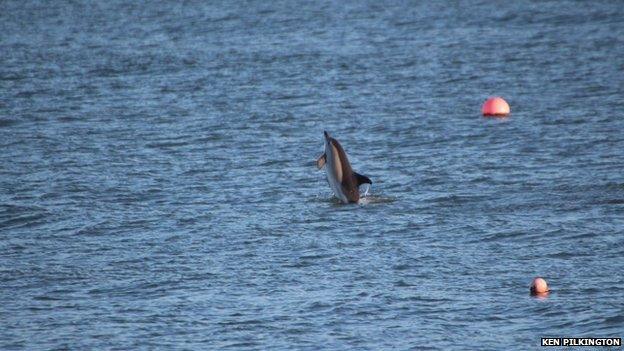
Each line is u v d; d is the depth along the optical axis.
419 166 122.00
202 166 125.81
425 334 70.56
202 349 68.94
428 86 185.75
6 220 103.44
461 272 83.69
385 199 107.31
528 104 163.12
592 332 70.00
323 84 190.88
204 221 101.12
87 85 196.88
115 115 163.75
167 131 149.12
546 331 70.62
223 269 86.19
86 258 90.38
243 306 77.00
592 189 108.12
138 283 83.19
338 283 81.62
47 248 93.81
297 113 161.38
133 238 96.25
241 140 141.62
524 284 80.38
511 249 89.38
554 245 90.00
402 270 84.44
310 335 71.00
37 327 73.56
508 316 73.56
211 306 77.19
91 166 126.88
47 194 113.31
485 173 117.06
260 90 186.12
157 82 199.25
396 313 74.75
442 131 142.88
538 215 99.38
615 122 144.62
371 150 132.75
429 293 78.81
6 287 82.81
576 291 78.19
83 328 73.25
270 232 96.44
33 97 183.00
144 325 73.50
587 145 129.75
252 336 71.06
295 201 107.88
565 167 118.50
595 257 86.44
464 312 74.62
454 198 106.81
